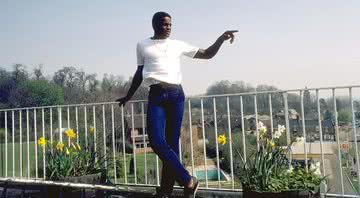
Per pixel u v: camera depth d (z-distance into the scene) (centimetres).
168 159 303
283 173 330
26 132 525
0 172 548
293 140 348
